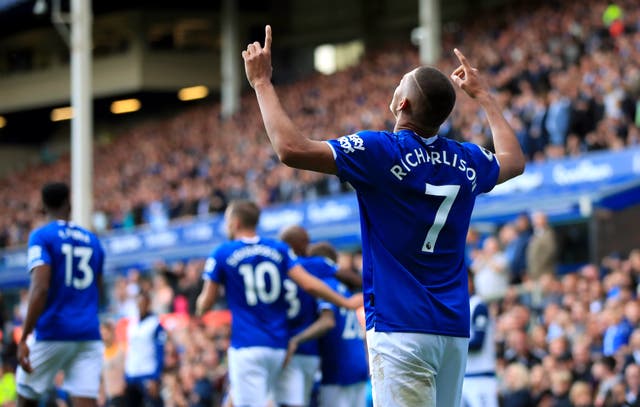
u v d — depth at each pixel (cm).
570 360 1093
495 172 458
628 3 2322
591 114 1869
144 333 1372
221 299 1800
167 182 3080
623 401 1002
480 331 823
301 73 4022
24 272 2975
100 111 4562
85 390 742
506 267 1397
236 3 3766
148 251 2545
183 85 4178
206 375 1393
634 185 1491
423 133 444
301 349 817
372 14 3969
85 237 747
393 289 428
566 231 1677
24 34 4450
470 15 3131
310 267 823
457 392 445
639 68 1864
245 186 2573
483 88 487
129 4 4097
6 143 4791
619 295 1133
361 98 2833
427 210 432
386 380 426
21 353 712
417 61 2916
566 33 2384
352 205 2055
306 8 4138
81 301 741
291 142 412
